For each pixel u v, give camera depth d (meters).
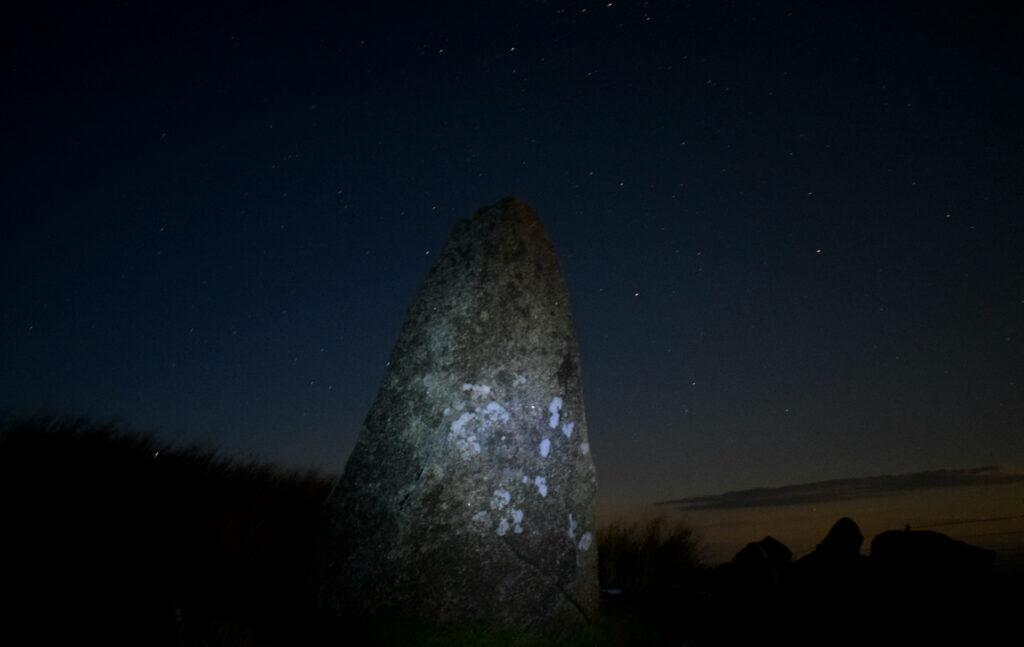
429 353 5.06
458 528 4.61
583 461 5.20
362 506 4.74
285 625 4.11
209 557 4.54
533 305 5.32
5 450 4.54
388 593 4.44
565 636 4.62
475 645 4.22
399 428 4.91
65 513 4.17
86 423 5.23
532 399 5.09
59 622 3.23
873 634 5.00
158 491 4.96
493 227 5.39
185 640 3.37
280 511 5.78
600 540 7.34
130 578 3.81
